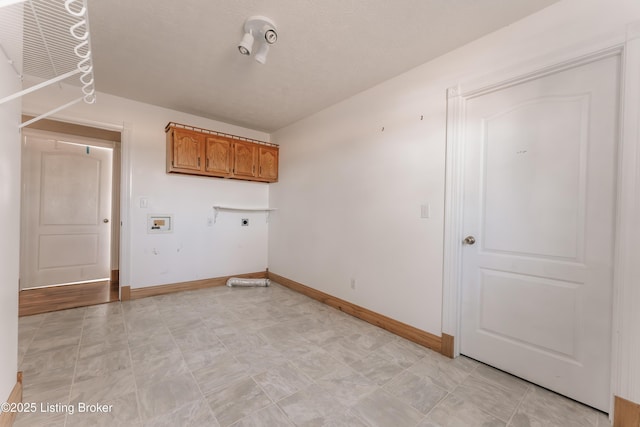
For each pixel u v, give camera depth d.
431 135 2.25
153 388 1.65
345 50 2.14
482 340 2.02
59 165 3.78
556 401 1.61
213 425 1.38
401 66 2.36
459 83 2.08
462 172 2.09
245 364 1.94
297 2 1.66
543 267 1.74
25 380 1.70
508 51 1.83
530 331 1.79
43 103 2.71
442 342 2.14
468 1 1.63
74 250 3.91
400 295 2.46
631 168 1.39
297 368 1.90
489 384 1.77
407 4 1.66
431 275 2.23
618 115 1.47
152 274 3.39
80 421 1.38
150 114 3.32
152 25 1.88
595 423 1.44
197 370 1.85
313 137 3.54
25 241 3.56
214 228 3.88
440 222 2.18
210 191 3.84
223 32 1.95
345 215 3.04
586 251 1.58
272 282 4.25
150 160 3.34
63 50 1.43
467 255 2.09
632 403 1.38
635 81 1.38
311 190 3.55
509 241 1.89
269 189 4.45
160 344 2.20
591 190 1.57
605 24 1.47
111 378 1.74
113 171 4.18
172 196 3.52
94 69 2.48
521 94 1.82
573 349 1.63
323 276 3.32
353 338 2.38
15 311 1.40
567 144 1.65
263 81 2.67
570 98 1.64
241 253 4.16
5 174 1.26
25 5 1.08
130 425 1.37
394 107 2.54
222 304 3.16
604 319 1.52
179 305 3.09
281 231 4.13
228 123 3.95
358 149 2.90
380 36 1.97
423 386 1.73
